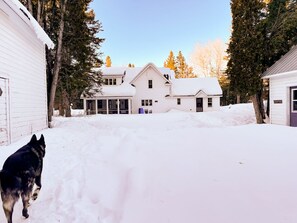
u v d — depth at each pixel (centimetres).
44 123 1200
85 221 289
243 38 1562
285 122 1273
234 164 443
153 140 730
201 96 3219
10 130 773
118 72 3212
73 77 1678
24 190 313
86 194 371
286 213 252
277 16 1616
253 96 1625
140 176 396
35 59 1060
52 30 1534
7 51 760
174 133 889
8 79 765
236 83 1638
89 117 2272
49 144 770
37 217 310
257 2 1557
